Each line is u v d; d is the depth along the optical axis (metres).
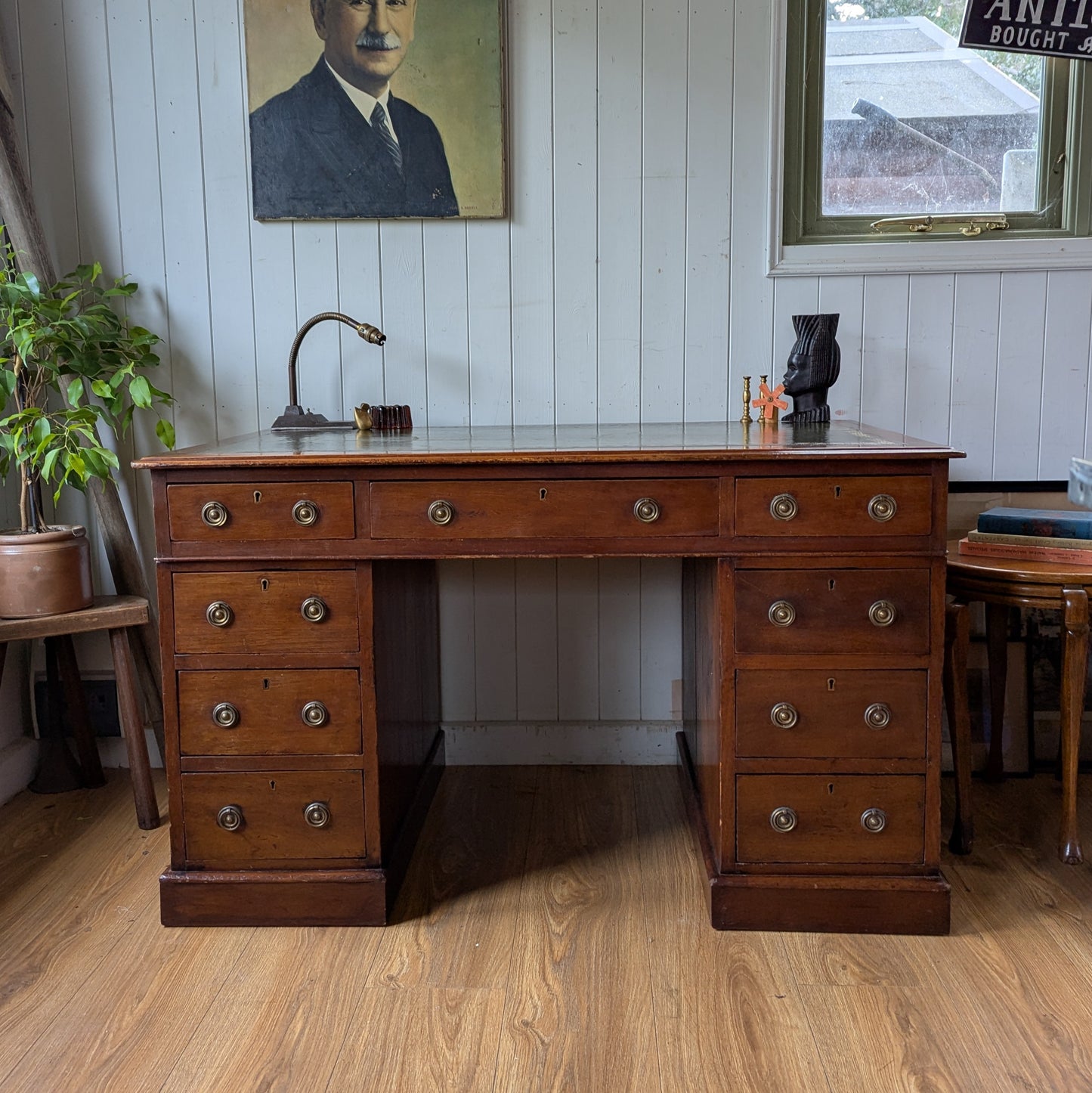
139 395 2.06
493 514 1.67
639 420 2.40
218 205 2.36
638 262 2.34
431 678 2.37
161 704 2.44
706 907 1.82
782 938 1.71
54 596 2.07
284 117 2.30
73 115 2.34
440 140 2.29
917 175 2.33
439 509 1.67
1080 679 1.87
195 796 1.78
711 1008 1.51
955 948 1.67
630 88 2.28
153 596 2.50
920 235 2.33
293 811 1.77
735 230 2.32
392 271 2.37
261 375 2.41
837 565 1.66
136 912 1.83
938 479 1.63
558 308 2.37
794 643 1.68
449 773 2.49
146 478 2.46
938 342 2.34
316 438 2.03
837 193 2.35
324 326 2.39
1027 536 2.00
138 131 2.34
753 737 1.71
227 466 1.67
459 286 2.37
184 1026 1.49
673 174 2.31
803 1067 1.38
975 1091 1.33
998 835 2.08
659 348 2.37
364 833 1.77
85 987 1.59
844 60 2.30
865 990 1.55
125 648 2.15
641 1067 1.38
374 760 1.75
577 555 1.67
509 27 2.27
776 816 1.72
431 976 1.61
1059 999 1.52
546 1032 1.46
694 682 2.16
